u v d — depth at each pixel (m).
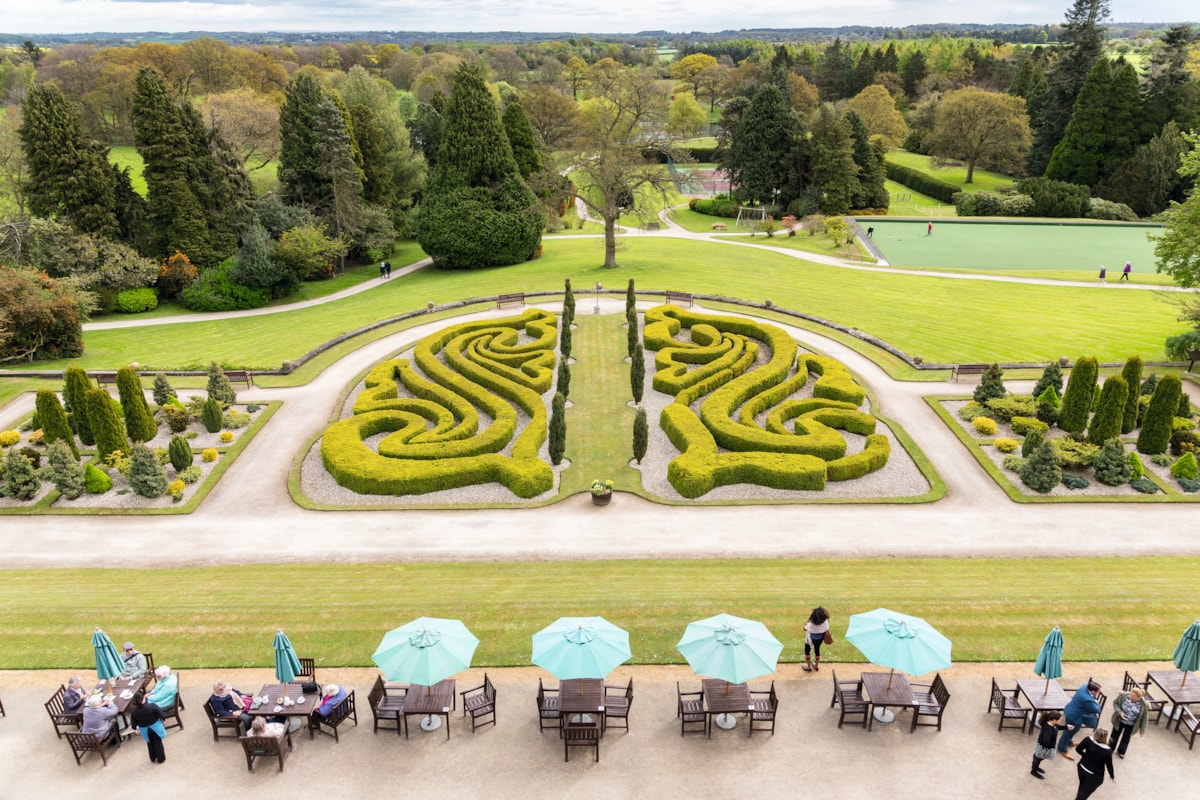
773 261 77.75
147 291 67.62
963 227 99.62
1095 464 34.47
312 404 44.25
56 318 52.66
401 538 30.50
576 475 35.66
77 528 31.64
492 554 29.09
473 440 36.72
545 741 19.06
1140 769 17.81
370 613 23.98
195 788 17.67
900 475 35.47
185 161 67.31
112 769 18.20
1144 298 62.09
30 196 63.62
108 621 23.72
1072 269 76.62
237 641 22.59
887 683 19.59
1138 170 103.69
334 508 33.00
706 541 29.89
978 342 52.22
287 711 18.83
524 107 126.94
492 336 51.75
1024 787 17.53
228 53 140.12
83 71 133.75
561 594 25.20
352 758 18.56
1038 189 106.19
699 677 21.08
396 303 63.88
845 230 88.06
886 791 17.47
